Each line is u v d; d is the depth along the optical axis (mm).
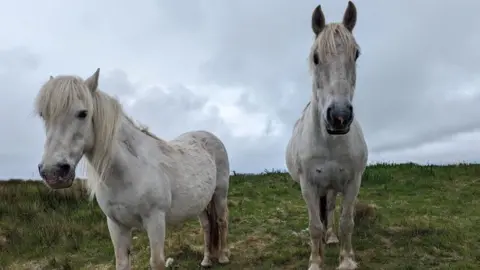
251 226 6609
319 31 4199
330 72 3705
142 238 6316
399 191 8586
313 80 4082
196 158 4574
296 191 8992
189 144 4809
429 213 6824
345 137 4098
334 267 4785
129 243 3914
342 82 3645
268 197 8508
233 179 10281
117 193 3643
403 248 5254
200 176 4457
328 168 4211
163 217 3809
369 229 5938
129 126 3896
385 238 5656
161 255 3729
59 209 7613
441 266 4664
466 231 5836
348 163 4191
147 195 3680
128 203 3648
